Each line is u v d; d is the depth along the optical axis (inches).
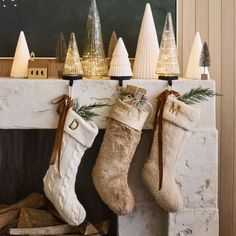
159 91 75.4
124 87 74.6
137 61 79.2
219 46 86.8
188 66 80.6
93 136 72.1
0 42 82.4
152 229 80.7
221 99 87.7
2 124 73.8
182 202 74.9
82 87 74.1
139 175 79.3
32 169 86.3
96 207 87.7
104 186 72.6
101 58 78.1
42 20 82.8
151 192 74.5
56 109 74.0
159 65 75.6
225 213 88.8
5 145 85.4
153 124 75.8
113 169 72.6
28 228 78.1
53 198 72.5
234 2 84.5
